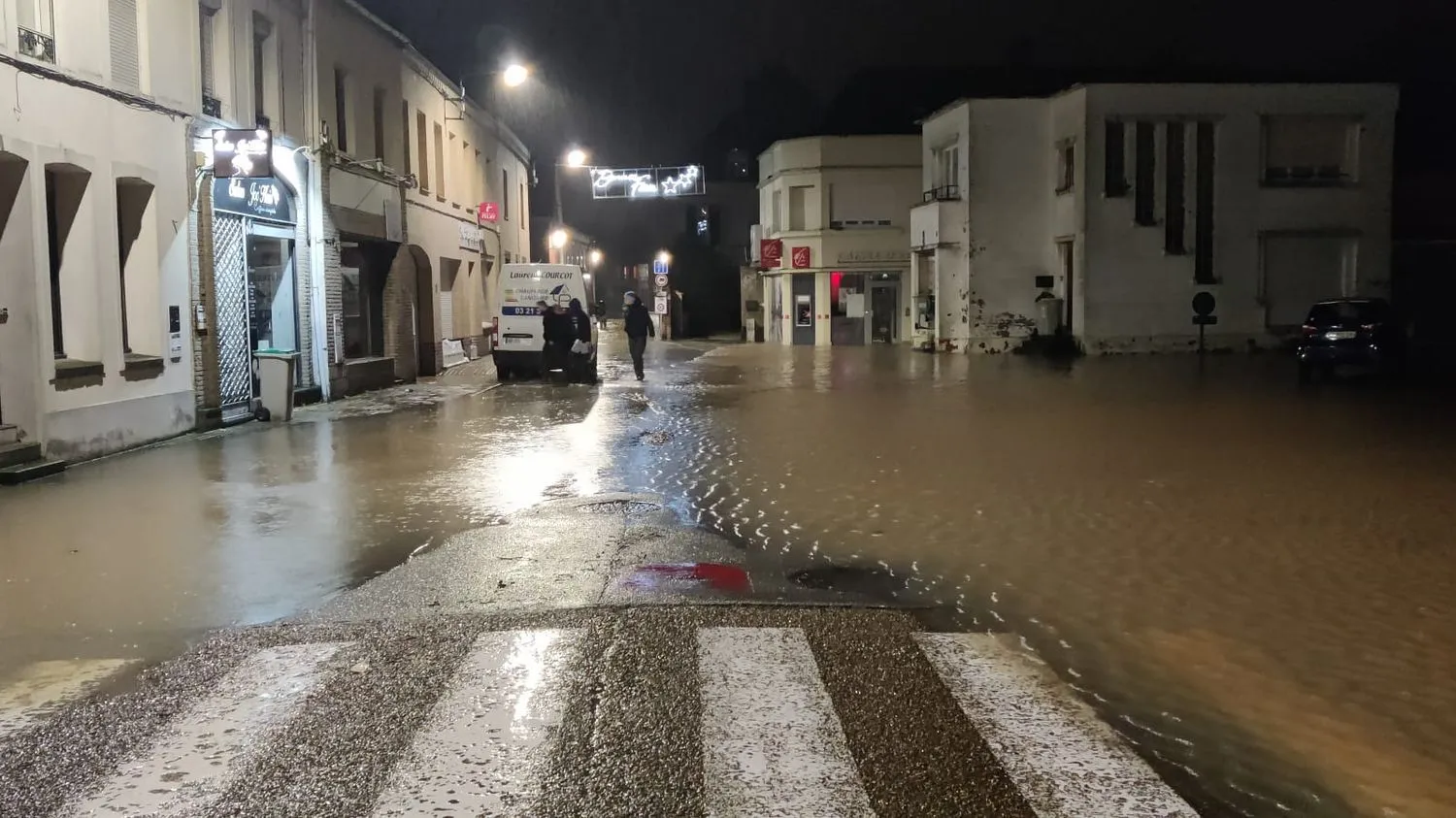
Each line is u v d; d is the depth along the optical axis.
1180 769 4.49
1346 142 32.72
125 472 11.96
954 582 7.40
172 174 14.49
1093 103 31.92
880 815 4.05
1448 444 13.34
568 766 4.46
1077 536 8.73
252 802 4.18
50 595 7.16
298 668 5.67
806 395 20.73
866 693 5.29
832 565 7.87
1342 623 6.45
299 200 18.88
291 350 18.61
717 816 4.04
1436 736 4.84
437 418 17.08
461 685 5.37
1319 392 20.03
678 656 5.79
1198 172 32.25
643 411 17.95
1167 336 32.56
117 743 4.77
